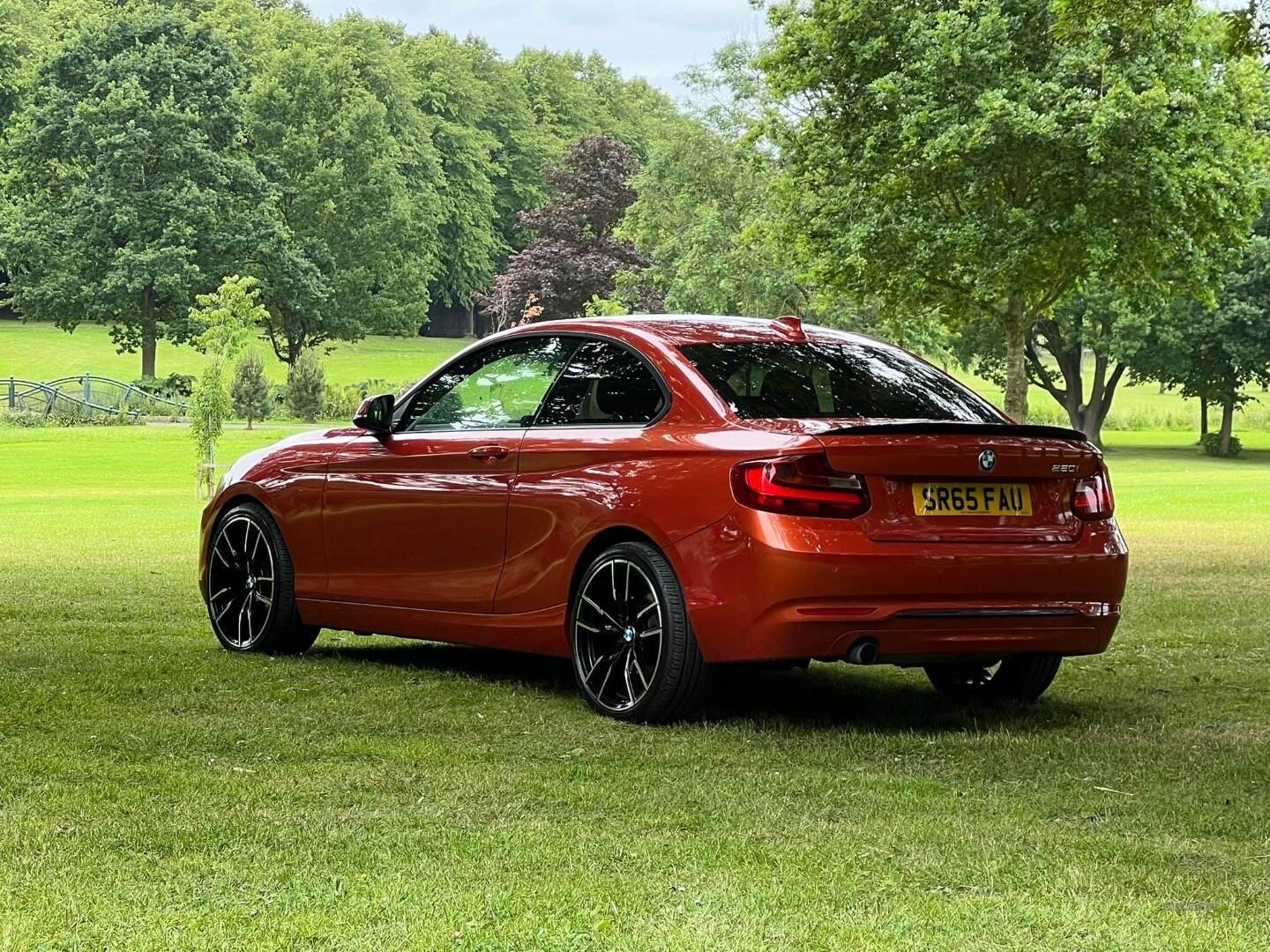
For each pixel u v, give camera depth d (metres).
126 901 3.32
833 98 28.69
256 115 92.19
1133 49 26.12
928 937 3.10
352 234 91.44
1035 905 3.34
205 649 7.74
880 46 27.53
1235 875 3.64
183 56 87.12
